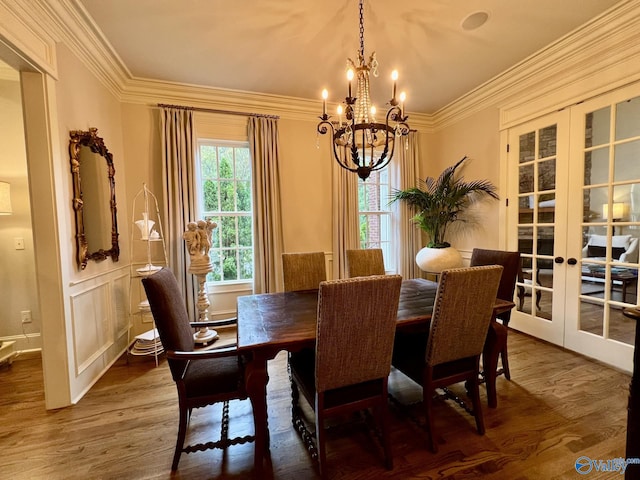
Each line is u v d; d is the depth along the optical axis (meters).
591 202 2.54
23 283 2.89
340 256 3.88
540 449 1.58
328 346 1.29
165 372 2.50
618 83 2.27
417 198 3.89
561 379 2.25
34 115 1.90
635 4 2.04
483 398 2.05
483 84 3.28
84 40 2.26
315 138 3.83
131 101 3.15
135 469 1.50
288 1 2.00
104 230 2.62
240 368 1.63
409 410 1.91
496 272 1.56
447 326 1.52
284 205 3.72
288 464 1.52
